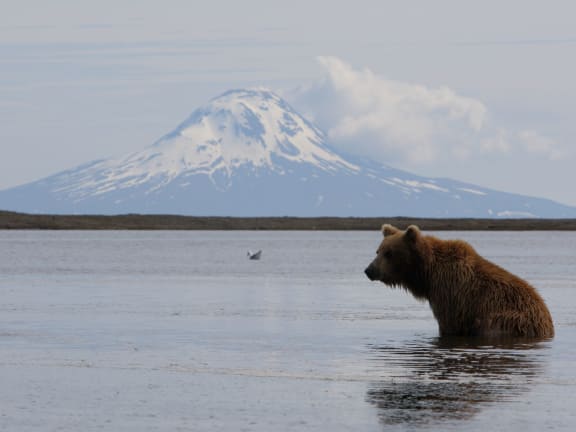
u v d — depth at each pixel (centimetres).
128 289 9875
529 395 3781
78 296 8881
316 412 3500
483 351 5006
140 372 4347
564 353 4909
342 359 4747
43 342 5412
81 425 3322
